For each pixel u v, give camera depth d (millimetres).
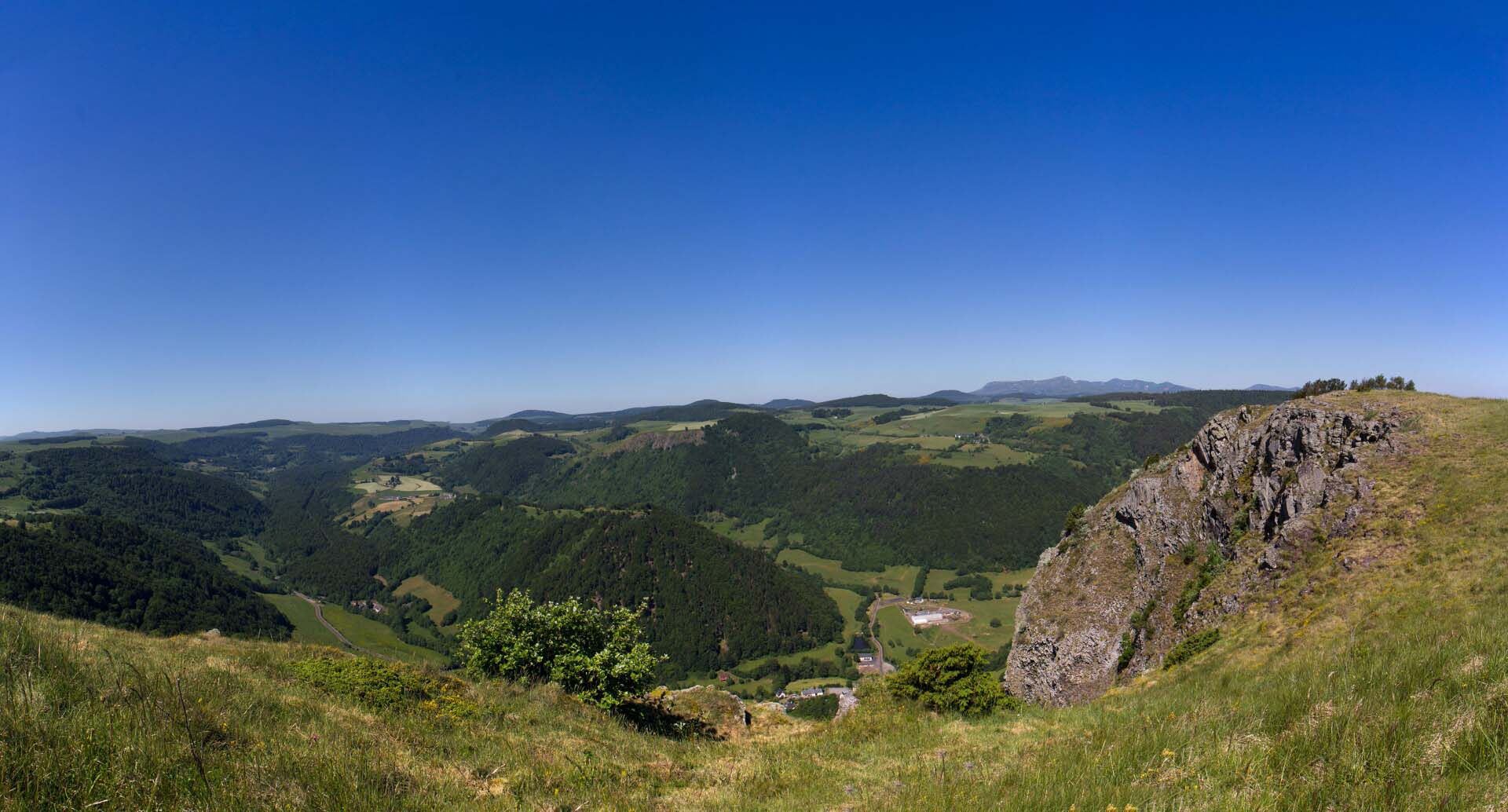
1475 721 6363
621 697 16672
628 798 9258
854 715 19156
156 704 7547
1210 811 6148
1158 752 8727
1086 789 7594
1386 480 24125
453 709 12344
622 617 17828
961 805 7992
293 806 6293
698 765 12453
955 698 18578
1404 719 7070
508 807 8031
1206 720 9789
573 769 10266
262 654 13539
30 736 6012
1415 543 20094
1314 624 19234
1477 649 9062
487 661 16906
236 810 5938
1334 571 21688
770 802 10023
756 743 17078
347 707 10984
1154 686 21859
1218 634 24141
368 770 7684
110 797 5555
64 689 7531
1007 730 14844
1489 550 17188
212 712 8195
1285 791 6137
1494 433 23188
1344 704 8094
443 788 8203
